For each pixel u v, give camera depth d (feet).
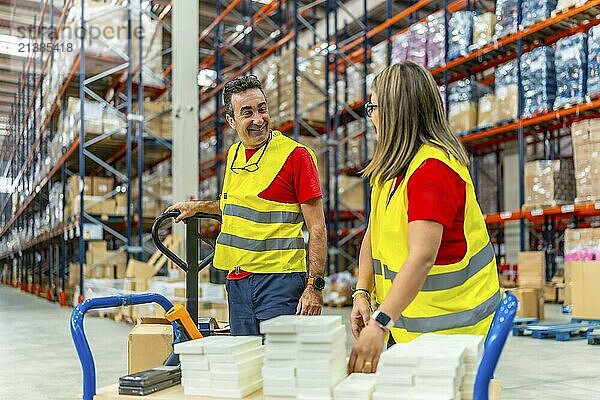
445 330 6.16
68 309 37.96
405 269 5.46
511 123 28.63
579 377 15.03
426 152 5.90
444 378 4.57
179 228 28.63
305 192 8.96
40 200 53.16
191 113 30.25
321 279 8.89
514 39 28.40
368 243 7.36
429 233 5.51
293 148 9.14
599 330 22.15
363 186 38.73
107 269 33.53
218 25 47.06
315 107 37.24
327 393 4.87
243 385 5.36
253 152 9.19
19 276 79.30
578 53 25.63
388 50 36.63
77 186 34.86
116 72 35.63
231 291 9.30
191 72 30.45
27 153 61.46
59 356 19.27
